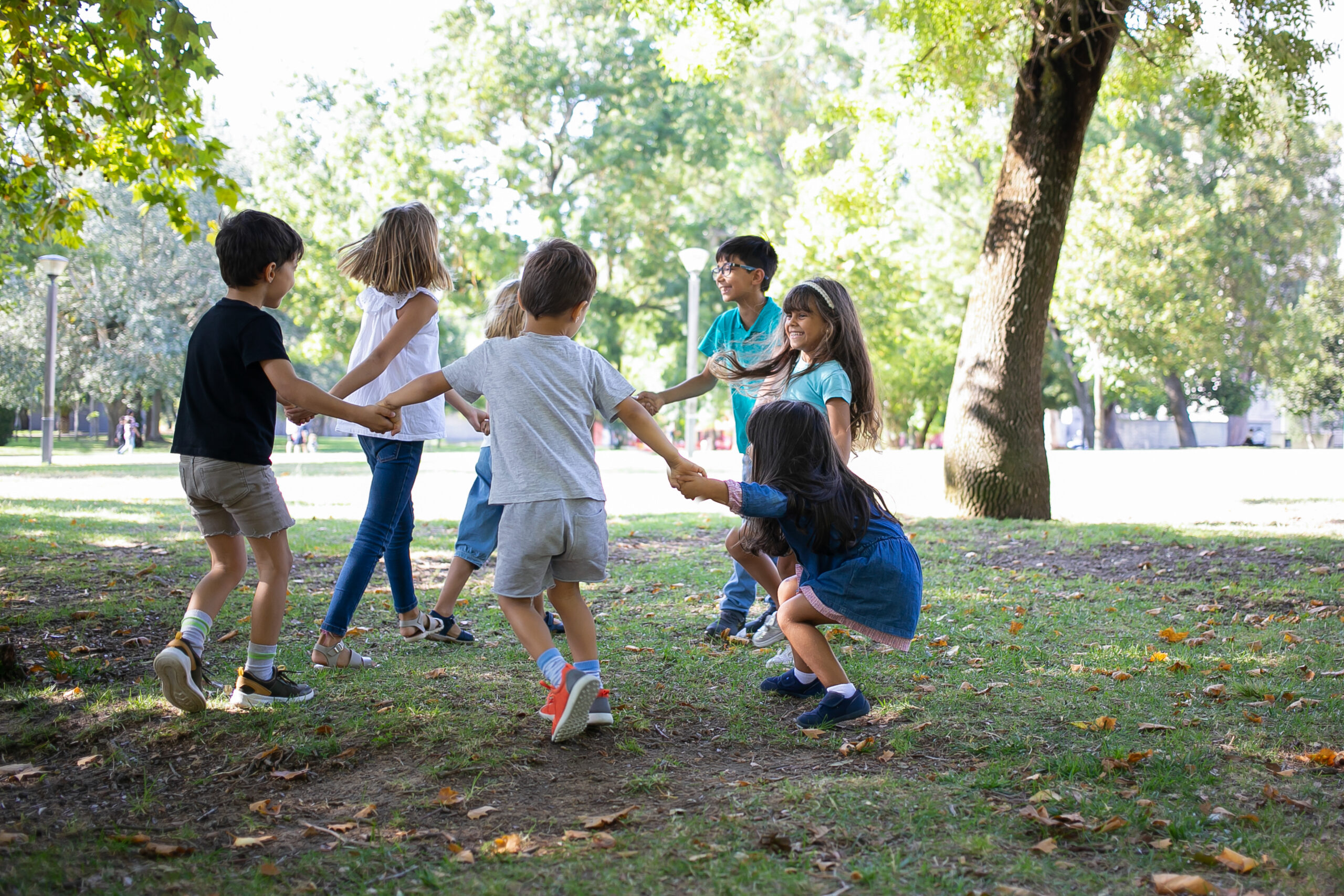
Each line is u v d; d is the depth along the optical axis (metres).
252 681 3.46
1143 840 2.46
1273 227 35.81
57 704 3.46
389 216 4.06
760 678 3.96
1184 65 11.78
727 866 2.29
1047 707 3.56
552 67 30.55
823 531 3.36
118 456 26.66
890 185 14.58
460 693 3.62
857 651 4.40
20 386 33.12
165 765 2.96
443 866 2.32
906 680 3.92
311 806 2.68
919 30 10.51
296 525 9.19
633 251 33.97
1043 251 10.02
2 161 7.26
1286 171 35.41
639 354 40.59
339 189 30.98
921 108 13.70
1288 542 8.05
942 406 44.41
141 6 4.75
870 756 3.08
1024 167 10.08
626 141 30.80
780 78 34.06
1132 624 5.09
